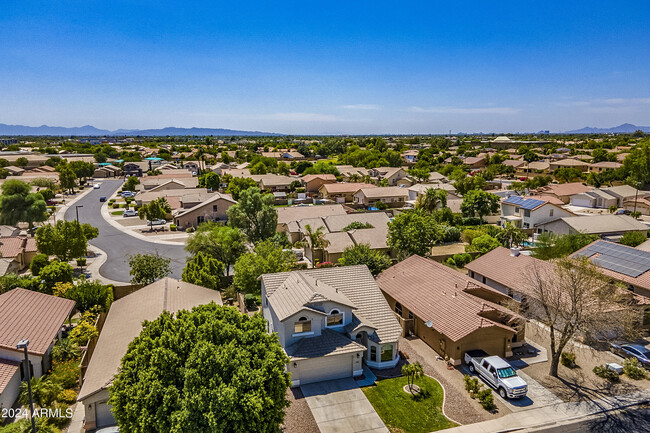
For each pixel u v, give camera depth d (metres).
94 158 199.00
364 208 102.00
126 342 27.16
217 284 43.78
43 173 141.75
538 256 51.69
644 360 30.39
